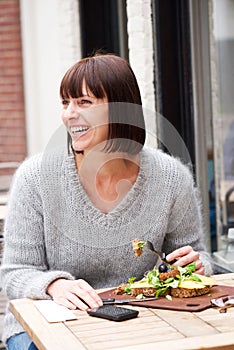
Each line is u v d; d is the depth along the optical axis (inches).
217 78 178.7
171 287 109.3
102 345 91.4
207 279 112.0
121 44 230.8
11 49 356.5
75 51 262.2
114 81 115.3
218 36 177.8
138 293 109.7
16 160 361.7
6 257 121.7
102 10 250.2
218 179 179.5
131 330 96.4
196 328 96.1
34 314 104.6
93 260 120.6
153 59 186.5
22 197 120.6
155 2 184.4
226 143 177.0
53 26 314.0
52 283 113.1
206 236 180.1
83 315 103.3
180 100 186.4
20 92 357.4
